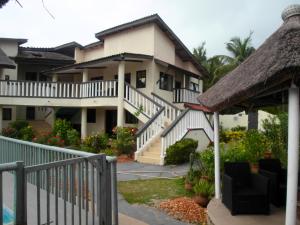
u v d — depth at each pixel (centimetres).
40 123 2530
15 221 360
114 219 529
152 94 1916
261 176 634
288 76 382
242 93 462
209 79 3562
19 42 2562
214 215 604
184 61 2662
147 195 866
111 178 525
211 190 769
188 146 1465
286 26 501
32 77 2662
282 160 1088
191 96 2448
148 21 2067
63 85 2153
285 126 1227
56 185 423
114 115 2319
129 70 2175
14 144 818
